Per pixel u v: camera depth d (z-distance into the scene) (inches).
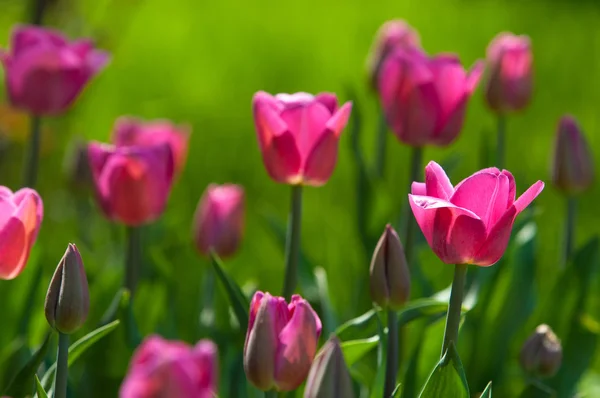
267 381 63.8
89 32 97.6
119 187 73.7
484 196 64.1
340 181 111.7
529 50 80.4
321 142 69.4
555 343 72.1
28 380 67.6
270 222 81.3
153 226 85.8
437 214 64.4
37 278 73.7
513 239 76.5
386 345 68.4
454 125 74.1
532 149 128.7
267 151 69.7
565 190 78.8
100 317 76.5
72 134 115.8
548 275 95.0
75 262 64.2
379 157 83.4
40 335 74.2
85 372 73.5
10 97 77.9
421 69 73.6
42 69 77.2
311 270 79.4
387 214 80.4
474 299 75.3
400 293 67.1
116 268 78.3
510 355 77.7
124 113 136.3
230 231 78.7
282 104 69.7
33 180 78.9
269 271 93.8
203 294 79.0
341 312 85.6
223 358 75.9
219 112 141.3
